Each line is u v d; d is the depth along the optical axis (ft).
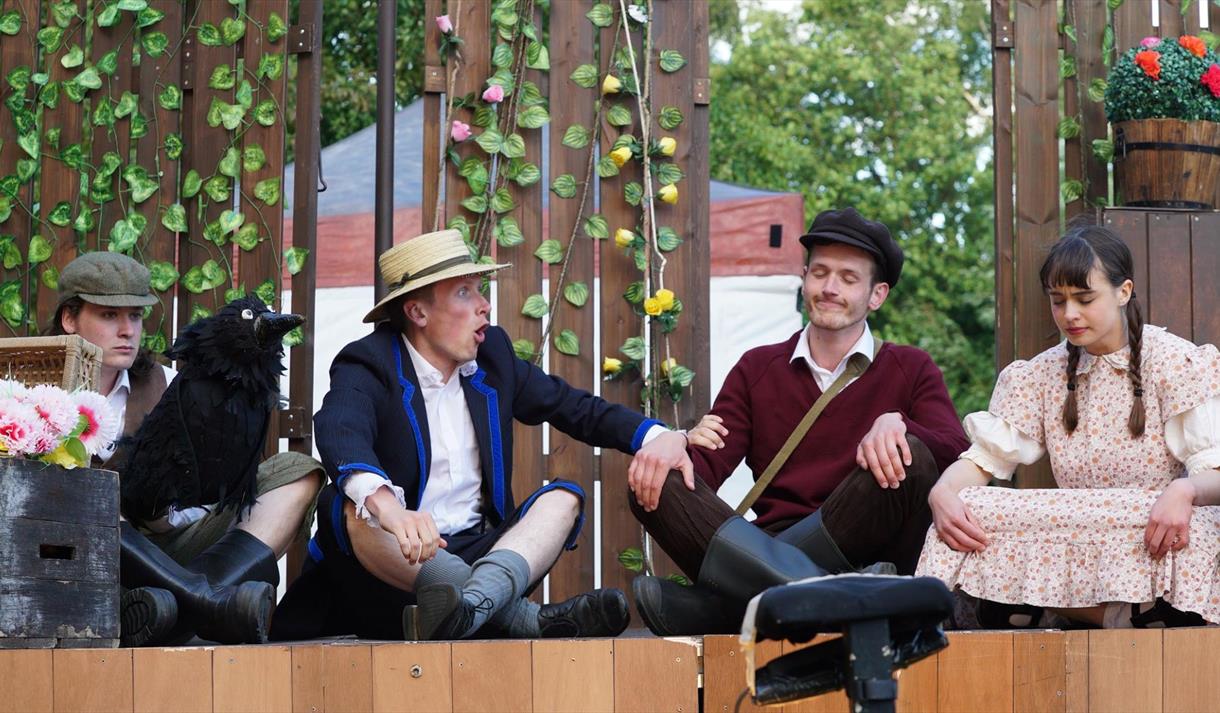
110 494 8.86
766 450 10.73
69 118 12.82
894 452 9.14
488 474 10.34
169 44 12.77
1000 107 12.65
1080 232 9.74
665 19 12.74
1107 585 8.85
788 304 17.21
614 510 12.35
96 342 10.93
